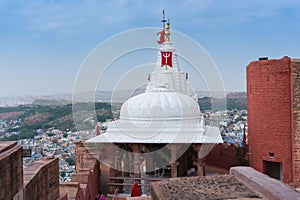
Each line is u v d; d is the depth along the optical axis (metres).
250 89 21.30
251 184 6.76
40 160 10.51
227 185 6.96
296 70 18.92
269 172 20.56
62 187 13.01
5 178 6.68
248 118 22.59
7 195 6.78
